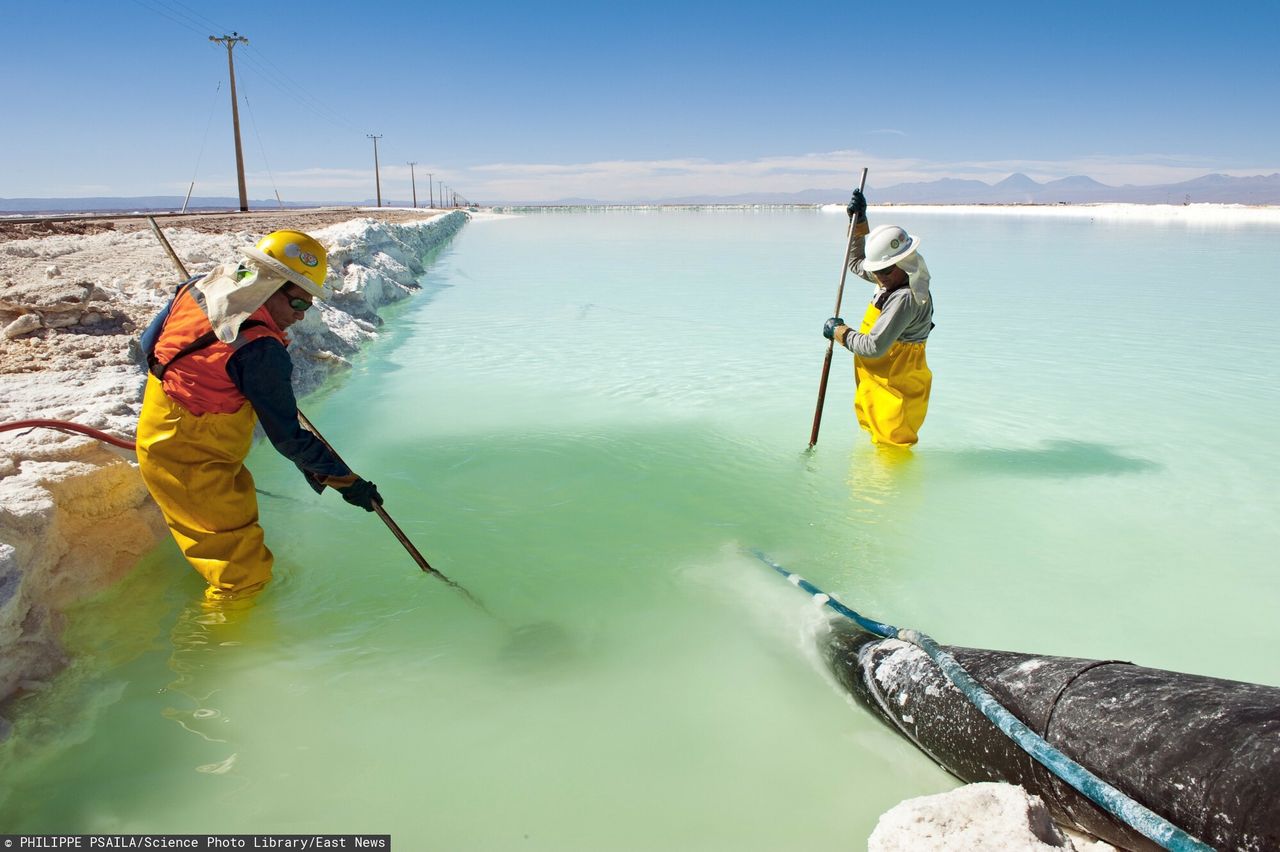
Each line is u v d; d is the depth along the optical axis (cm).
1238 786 182
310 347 762
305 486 475
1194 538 426
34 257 977
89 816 225
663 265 2061
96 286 672
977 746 239
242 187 4584
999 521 448
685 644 322
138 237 1245
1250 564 396
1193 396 714
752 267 2003
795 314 1202
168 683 286
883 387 540
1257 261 2022
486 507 457
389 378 778
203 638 314
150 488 322
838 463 539
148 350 316
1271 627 338
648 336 1016
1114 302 1302
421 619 334
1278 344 954
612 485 496
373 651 310
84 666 291
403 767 249
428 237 2636
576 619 339
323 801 234
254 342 305
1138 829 189
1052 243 2731
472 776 246
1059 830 210
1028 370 816
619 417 645
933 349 922
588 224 5516
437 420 633
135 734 259
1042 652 318
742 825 229
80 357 547
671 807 236
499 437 589
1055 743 220
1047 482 505
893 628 297
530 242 3180
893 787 247
